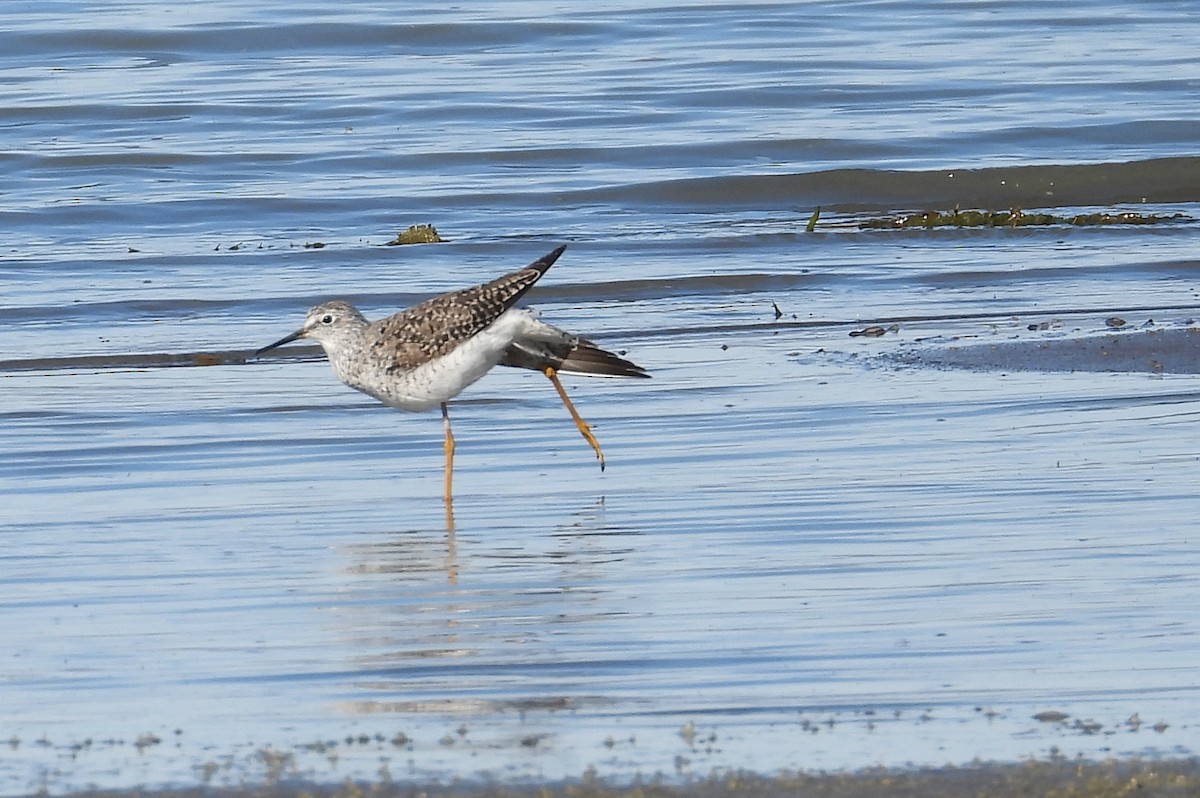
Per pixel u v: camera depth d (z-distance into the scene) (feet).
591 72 113.09
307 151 94.48
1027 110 103.04
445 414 43.73
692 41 121.60
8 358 57.82
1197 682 28.76
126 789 24.29
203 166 92.32
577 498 41.93
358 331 44.04
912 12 130.11
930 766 24.88
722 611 33.12
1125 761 24.94
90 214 82.43
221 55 118.62
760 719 27.35
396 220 82.33
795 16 128.47
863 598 33.63
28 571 36.35
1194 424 46.83
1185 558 35.63
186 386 54.24
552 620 32.83
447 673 29.91
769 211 85.40
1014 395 50.57
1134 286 67.21
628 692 28.84
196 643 31.65
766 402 50.60
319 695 28.86
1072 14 129.70
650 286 68.44
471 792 23.90
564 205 85.20
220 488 43.34
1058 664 29.73
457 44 122.01
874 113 102.78
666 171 91.71
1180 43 120.37
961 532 37.99
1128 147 96.22
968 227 79.10
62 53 118.11
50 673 30.01
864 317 62.59
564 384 53.26
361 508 41.47
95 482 43.86
